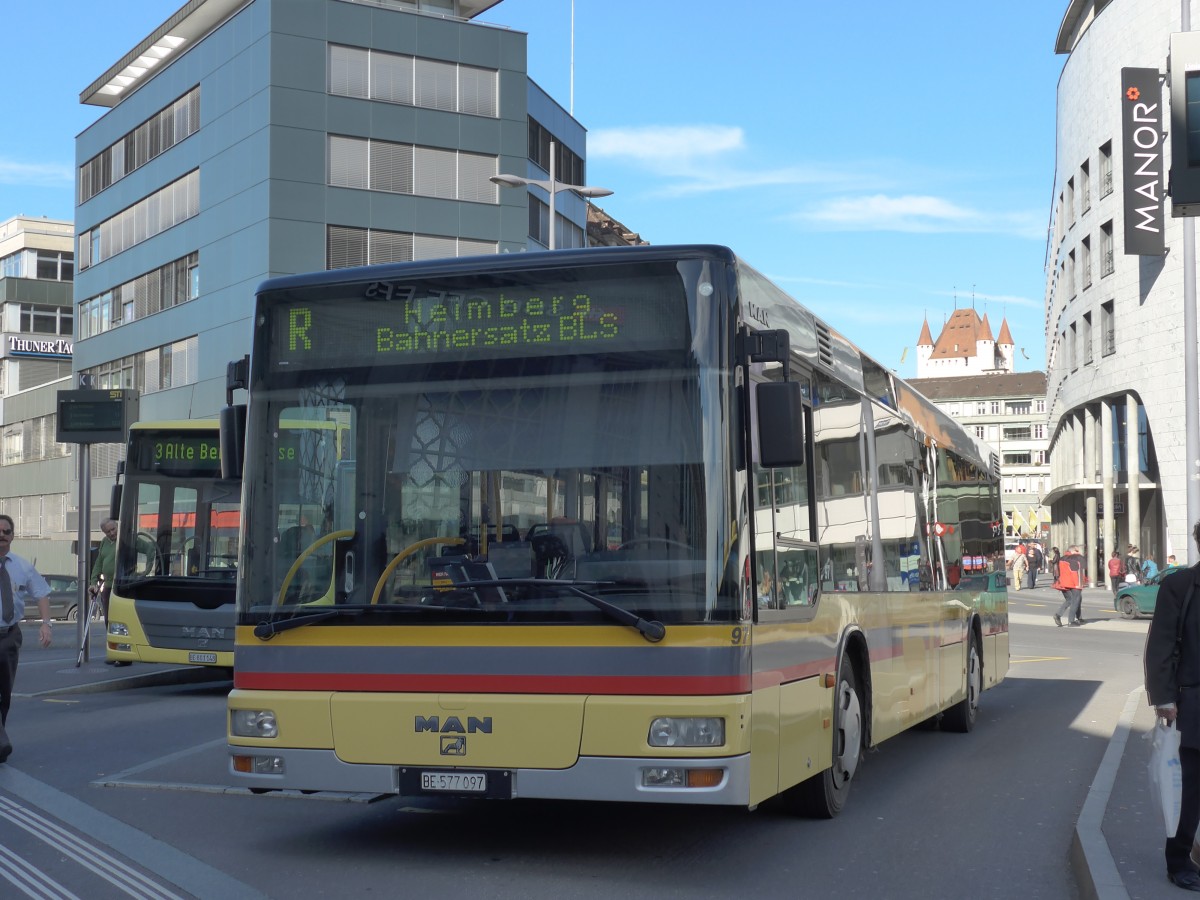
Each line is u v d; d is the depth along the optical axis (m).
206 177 52.28
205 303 52.28
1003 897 6.85
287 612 7.39
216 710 15.05
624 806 9.22
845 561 9.08
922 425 12.43
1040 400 184.50
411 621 7.12
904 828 8.59
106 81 61.12
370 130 49.78
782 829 8.48
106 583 21.62
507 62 52.12
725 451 6.93
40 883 6.91
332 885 6.88
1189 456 25.12
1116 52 51.97
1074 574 35.47
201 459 17.53
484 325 7.34
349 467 7.43
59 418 19.91
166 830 8.30
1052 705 16.70
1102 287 53.88
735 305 7.09
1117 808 8.62
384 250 49.97
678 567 6.84
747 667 6.82
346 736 7.16
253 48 49.38
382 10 50.09
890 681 10.28
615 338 7.16
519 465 7.15
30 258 86.00
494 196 51.88
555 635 6.90
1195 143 12.76
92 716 14.45
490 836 8.16
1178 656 6.59
